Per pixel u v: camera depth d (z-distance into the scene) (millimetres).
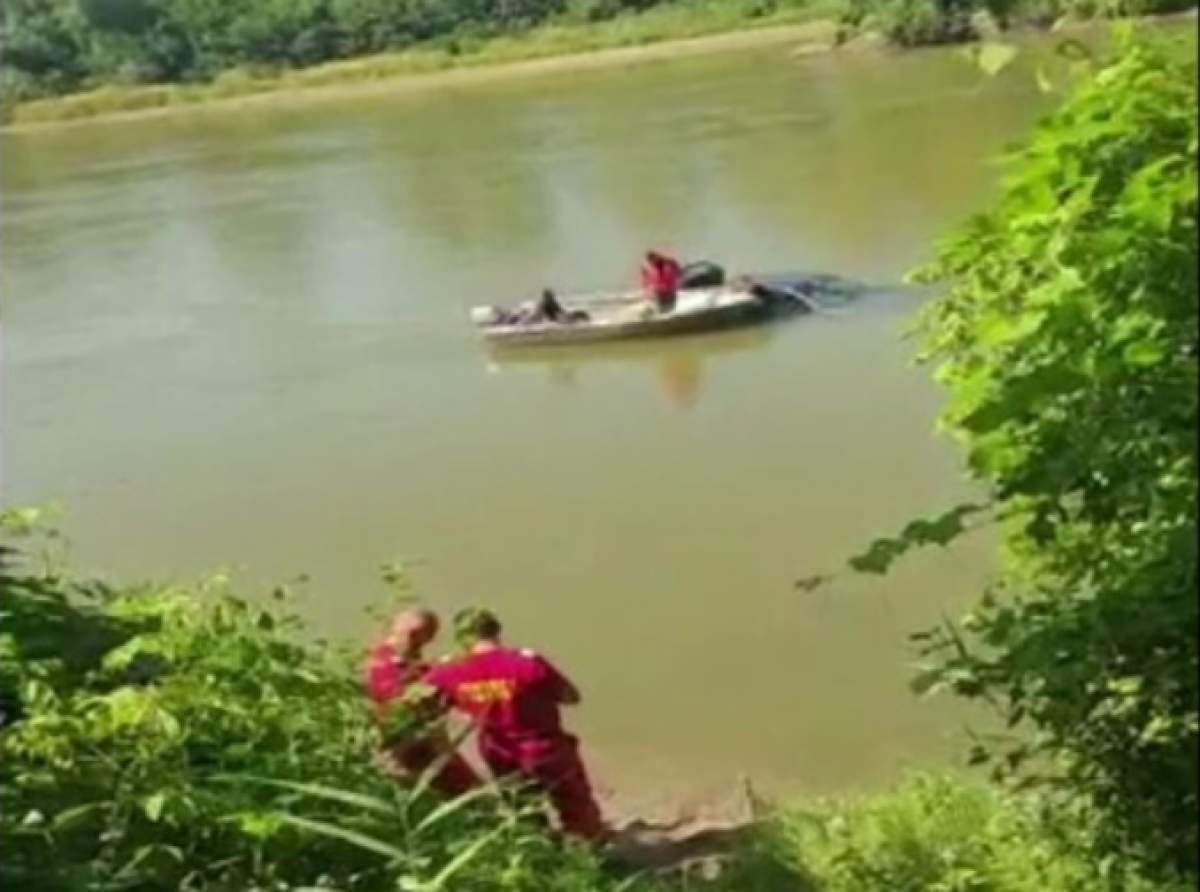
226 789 7062
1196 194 4156
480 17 81438
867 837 7867
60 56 83062
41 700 7180
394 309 30500
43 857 6578
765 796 10812
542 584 15812
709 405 21266
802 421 19703
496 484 19172
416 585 16359
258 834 6559
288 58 83312
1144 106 5168
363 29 83438
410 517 18484
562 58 75938
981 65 5520
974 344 5773
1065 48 5418
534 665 8695
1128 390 4895
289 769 7238
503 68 75938
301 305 31922
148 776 6906
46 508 9977
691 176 39062
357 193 44156
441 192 42312
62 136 74188
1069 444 5031
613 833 10062
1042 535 5285
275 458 21828
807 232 31547
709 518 16844
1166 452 4801
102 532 19641
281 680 7949
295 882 6734
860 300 25625
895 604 13523
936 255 6156
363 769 7535
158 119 76438
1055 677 5051
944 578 13695
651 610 14727
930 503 16312
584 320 25328
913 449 17859
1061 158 5246
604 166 42406
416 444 21516
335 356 27344
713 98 52625
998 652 6301
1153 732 5195
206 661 7879
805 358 22781
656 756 11867
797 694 12484
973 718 11367
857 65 53125
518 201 39375
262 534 18719
